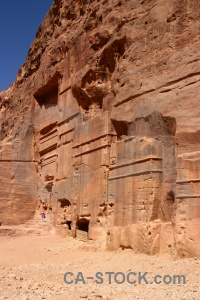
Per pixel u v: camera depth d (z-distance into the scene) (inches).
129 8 677.3
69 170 832.3
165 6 603.2
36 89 1062.4
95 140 722.8
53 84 1003.9
